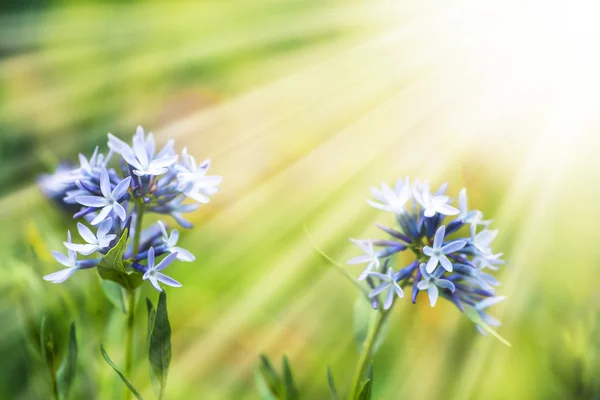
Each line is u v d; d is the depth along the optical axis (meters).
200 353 0.84
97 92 1.42
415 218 0.56
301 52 1.64
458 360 0.74
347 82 1.52
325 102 1.46
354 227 1.22
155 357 0.52
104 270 0.52
